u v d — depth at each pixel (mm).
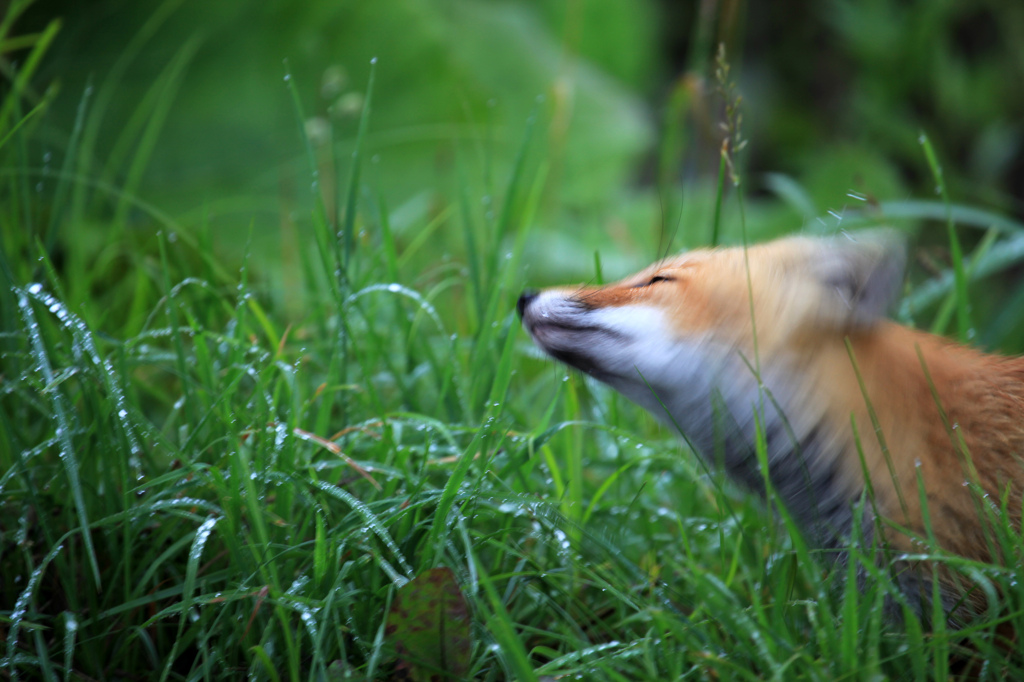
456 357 3471
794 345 3316
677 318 3338
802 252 3328
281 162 4613
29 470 3350
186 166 4504
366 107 3467
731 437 3338
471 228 3535
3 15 4215
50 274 3365
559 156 4453
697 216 4453
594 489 3469
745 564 3395
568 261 4312
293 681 3268
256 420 3361
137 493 3355
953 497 3309
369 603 3316
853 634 3266
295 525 3346
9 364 3412
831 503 3326
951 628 3316
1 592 3348
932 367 3330
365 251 3590
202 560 3354
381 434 3412
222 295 3502
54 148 4008
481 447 3383
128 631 3322
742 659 3299
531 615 3369
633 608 3363
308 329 3568
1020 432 3320
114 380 3344
